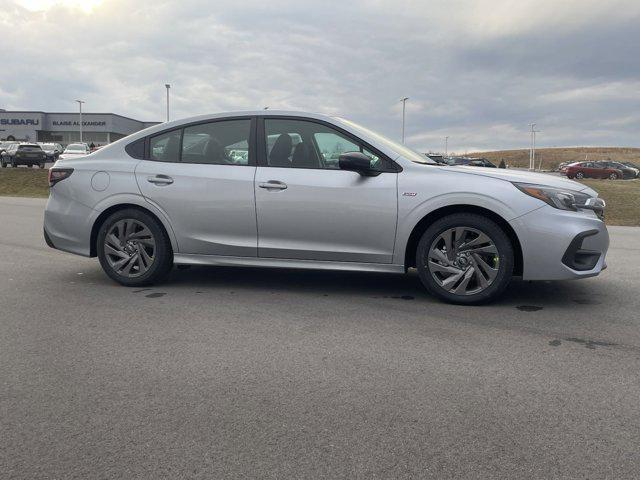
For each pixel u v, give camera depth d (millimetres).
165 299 5184
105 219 5672
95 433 2734
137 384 3291
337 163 5152
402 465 2453
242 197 5234
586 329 4305
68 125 81375
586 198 4797
